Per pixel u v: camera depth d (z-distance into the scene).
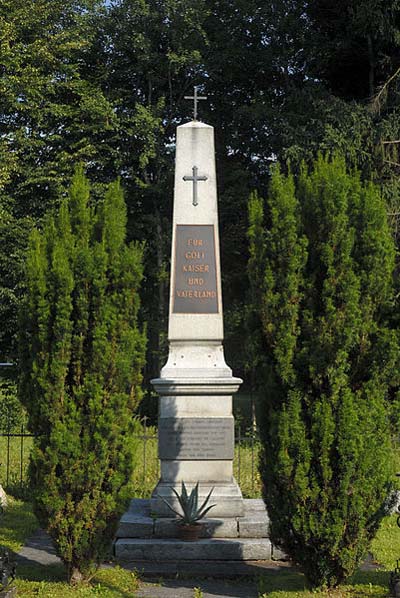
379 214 8.06
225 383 11.01
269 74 26.67
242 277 26.05
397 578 7.83
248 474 14.54
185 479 10.90
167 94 27.80
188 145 11.71
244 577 9.18
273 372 7.97
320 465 7.68
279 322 7.93
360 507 7.66
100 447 7.98
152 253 26.58
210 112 27.44
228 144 26.78
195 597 8.24
